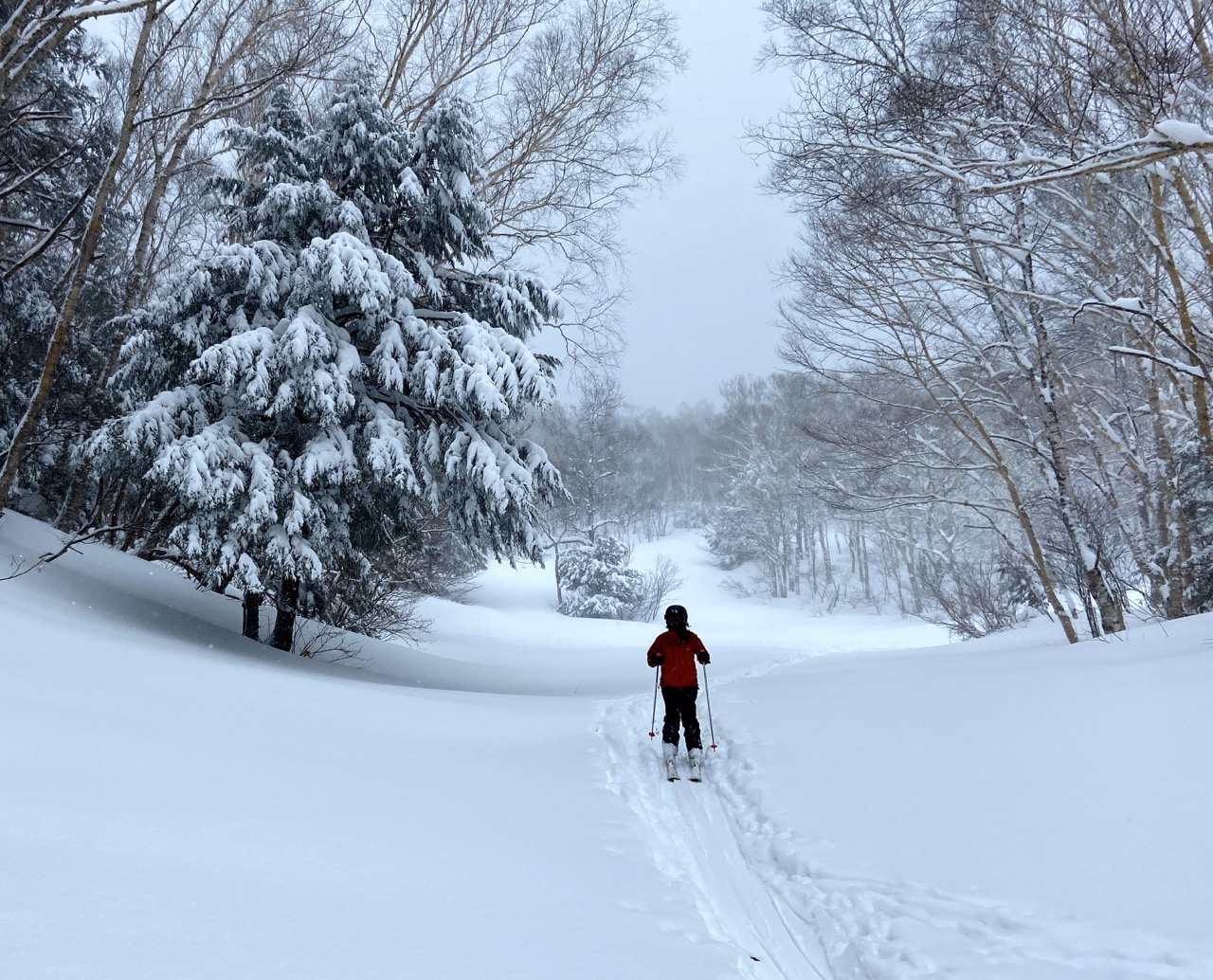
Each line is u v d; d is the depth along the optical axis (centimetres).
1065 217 1070
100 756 385
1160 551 1073
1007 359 1216
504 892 314
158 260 2066
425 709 752
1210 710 470
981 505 1165
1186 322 756
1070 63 756
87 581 1005
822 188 970
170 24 1380
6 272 1105
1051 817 381
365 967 227
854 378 1234
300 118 1198
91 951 204
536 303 1302
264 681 718
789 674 1171
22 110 1238
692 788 543
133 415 920
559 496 1255
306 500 961
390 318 1064
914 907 318
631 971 254
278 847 318
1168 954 257
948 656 1137
